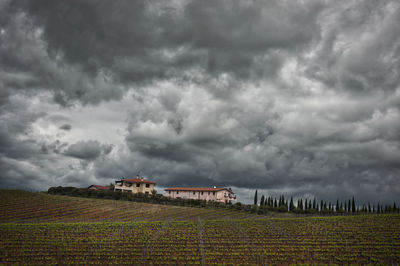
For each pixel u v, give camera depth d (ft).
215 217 274.98
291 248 183.42
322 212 345.72
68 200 292.61
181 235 207.92
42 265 158.10
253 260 167.12
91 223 224.94
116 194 327.26
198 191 397.19
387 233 204.03
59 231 206.08
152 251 180.04
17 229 204.54
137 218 256.11
